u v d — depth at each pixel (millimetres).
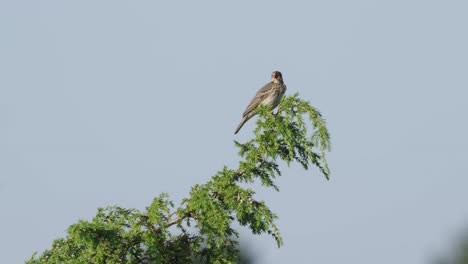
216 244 14812
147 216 14797
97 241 14359
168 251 14812
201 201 14594
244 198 14734
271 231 14828
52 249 15008
